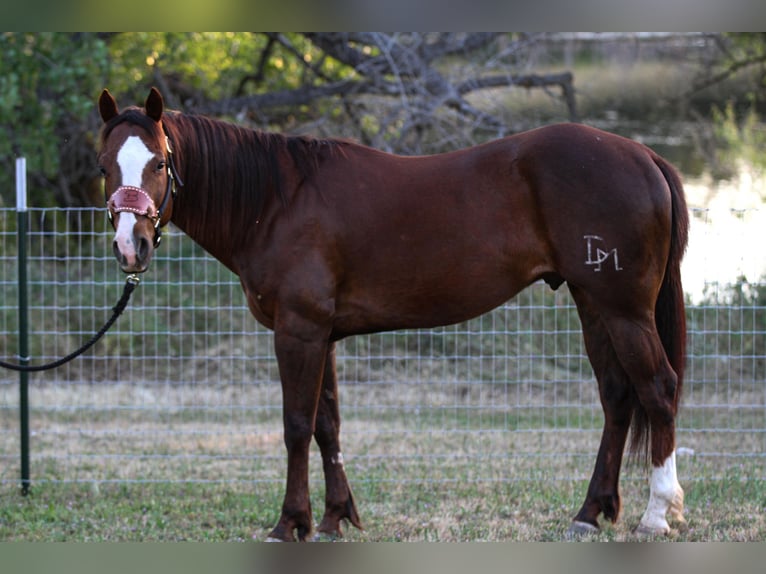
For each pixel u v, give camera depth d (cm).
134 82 1380
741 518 575
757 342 1009
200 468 738
